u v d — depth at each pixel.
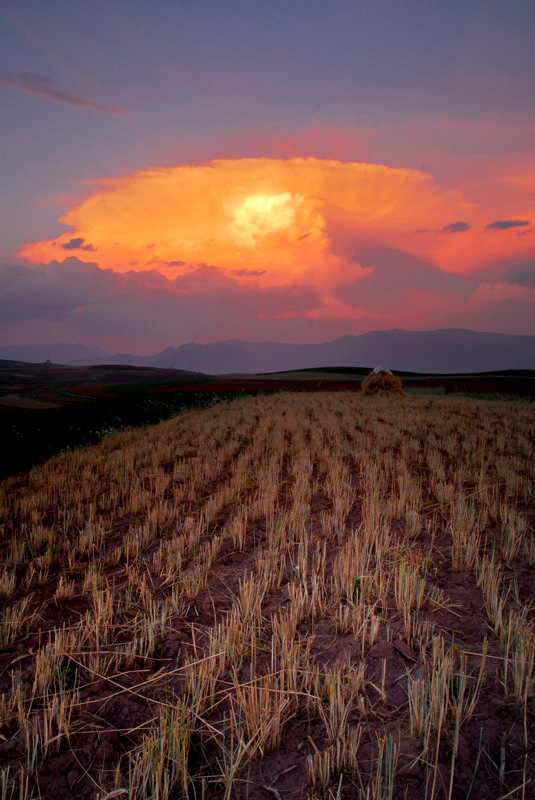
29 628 4.29
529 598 4.35
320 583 4.86
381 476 9.20
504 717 2.88
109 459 11.84
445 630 3.91
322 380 66.62
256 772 2.62
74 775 2.64
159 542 6.43
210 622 4.26
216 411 24.53
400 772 2.53
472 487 8.56
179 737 2.72
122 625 4.14
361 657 3.55
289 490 8.85
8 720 3.03
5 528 7.27
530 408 23.97
